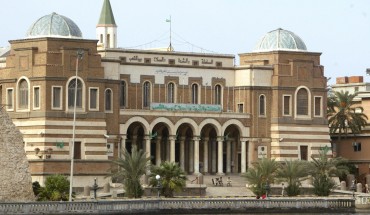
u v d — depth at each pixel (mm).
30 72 160750
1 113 128250
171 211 132500
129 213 129250
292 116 177250
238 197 150875
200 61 176875
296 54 178375
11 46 164000
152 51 173000
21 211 121875
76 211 125312
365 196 153000
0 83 164250
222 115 173500
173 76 174000
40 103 159625
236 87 177375
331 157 179125
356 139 186375
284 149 176250
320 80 179625
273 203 138250
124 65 170125
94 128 162250
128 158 145125
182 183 146625
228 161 176875
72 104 161125
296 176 155250
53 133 159375
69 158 159750
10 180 127875
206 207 134625
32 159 157875
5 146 127938
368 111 192125
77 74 155000
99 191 157000
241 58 182375
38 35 162875
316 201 140625
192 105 172125
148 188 147500
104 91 163375
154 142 172125
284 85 176875
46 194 136875
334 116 187125
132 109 167750
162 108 169875
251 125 175625
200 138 173375
